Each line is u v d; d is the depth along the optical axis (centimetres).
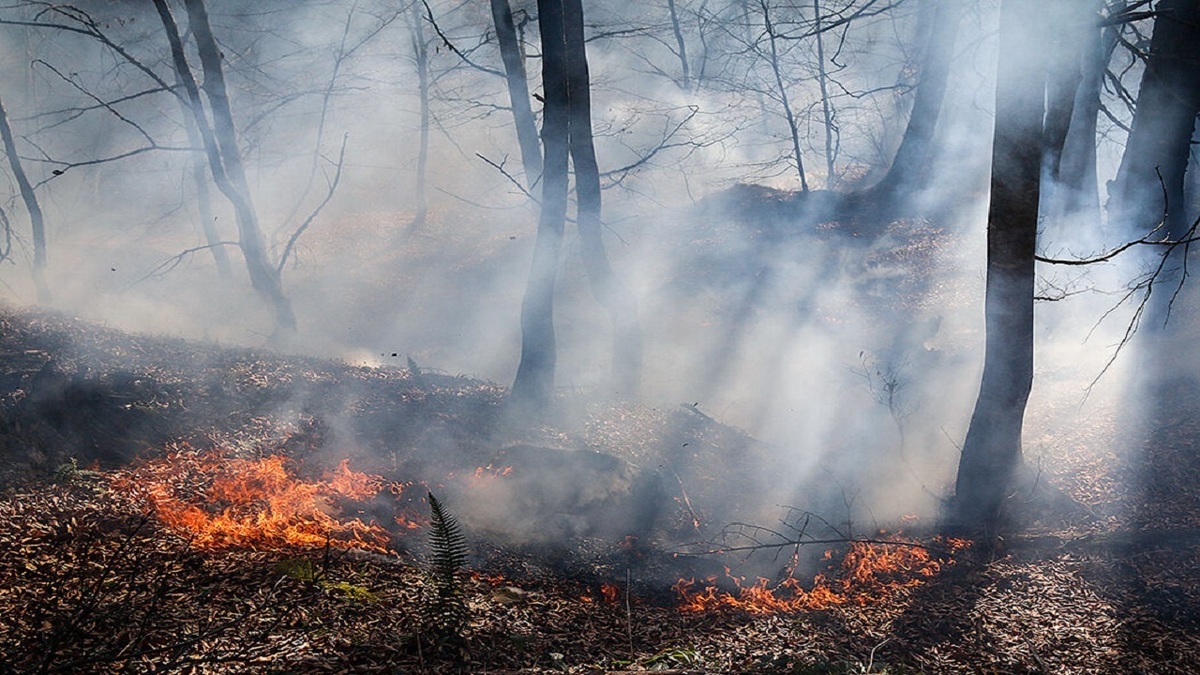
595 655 826
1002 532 1270
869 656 949
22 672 654
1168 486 1368
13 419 1078
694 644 902
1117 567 1171
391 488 1182
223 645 716
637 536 1202
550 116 1523
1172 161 1928
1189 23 1231
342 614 790
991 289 1212
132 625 727
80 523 922
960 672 945
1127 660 980
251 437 1241
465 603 868
